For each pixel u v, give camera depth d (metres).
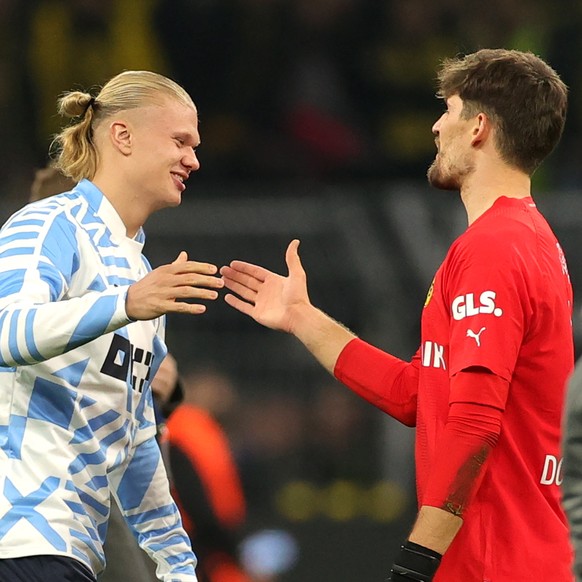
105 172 12.69
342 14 35.91
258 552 23.80
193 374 26.08
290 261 13.93
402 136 35.19
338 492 26.09
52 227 11.99
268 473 26.16
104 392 12.20
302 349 26.45
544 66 12.69
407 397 13.30
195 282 11.12
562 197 26.94
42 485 11.86
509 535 11.86
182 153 12.76
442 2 36.22
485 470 11.73
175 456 17.61
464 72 12.73
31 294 11.44
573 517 10.14
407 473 26.12
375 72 35.62
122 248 12.55
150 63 35.56
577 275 26.14
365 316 25.48
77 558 11.98
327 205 25.94
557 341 12.16
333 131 35.06
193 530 17.55
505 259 11.80
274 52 35.59
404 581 11.62
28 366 11.86
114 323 11.14
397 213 25.84
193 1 35.66
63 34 35.22
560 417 12.23
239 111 35.28
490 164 12.55
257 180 34.62
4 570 11.75
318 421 26.47
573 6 35.66
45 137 34.41
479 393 11.57
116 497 13.37
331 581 24.64
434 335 12.30
